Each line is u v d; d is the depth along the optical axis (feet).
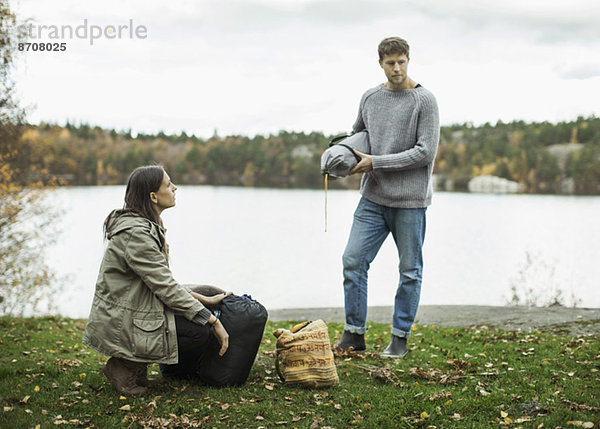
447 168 331.98
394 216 16.55
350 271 16.61
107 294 11.98
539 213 176.55
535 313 23.70
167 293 11.87
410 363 15.69
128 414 11.43
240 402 12.17
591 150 307.58
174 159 317.22
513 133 335.26
